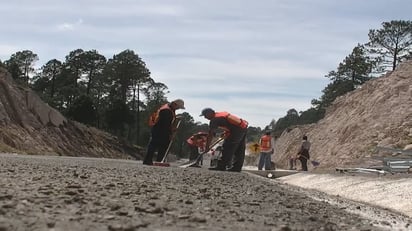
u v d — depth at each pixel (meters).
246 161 56.78
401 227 6.20
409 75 38.75
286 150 58.91
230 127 17.56
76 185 6.91
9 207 4.53
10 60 99.19
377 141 33.25
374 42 64.44
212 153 20.52
